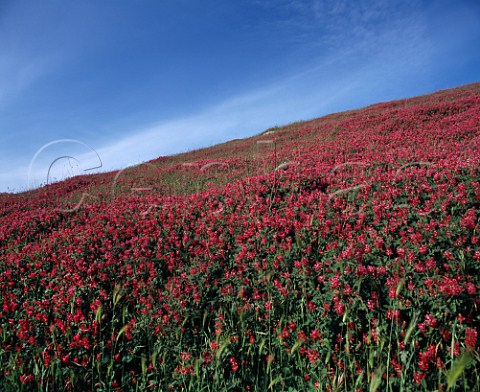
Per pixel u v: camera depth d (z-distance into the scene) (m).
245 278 6.47
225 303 6.14
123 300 6.71
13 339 6.15
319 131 27.20
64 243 9.59
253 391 4.91
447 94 34.19
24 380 4.95
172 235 8.92
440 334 4.61
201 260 7.46
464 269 5.38
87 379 5.30
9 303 7.09
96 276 7.50
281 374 4.96
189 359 5.22
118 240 9.29
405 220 6.94
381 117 24.83
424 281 5.16
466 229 6.14
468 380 4.22
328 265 6.14
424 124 20.75
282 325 5.48
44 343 5.81
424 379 4.24
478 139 13.56
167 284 6.56
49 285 7.36
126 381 5.24
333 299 5.21
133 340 5.79
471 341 4.20
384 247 6.40
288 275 6.00
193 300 6.20
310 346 5.07
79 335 5.66
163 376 5.29
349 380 4.64
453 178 8.24
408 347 4.64
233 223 8.62
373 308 5.13
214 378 4.80
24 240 11.22
